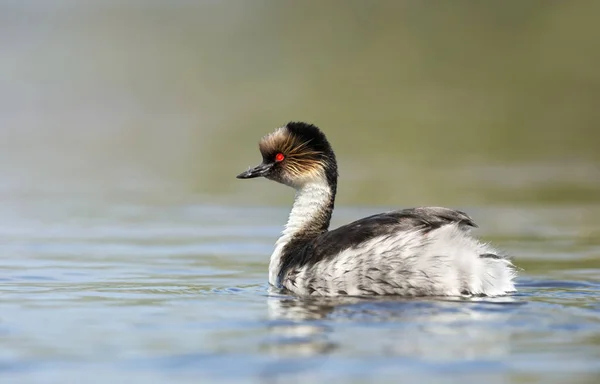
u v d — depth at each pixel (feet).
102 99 150.61
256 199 78.13
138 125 134.92
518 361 26.86
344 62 151.53
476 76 142.72
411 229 36.11
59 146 118.42
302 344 28.68
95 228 62.13
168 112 144.05
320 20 164.35
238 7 174.19
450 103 134.21
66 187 85.10
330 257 37.09
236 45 163.53
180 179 91.45
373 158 104.58
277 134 43.16
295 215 42.78
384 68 148.15
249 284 41.65
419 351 27.84
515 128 122.72
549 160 102.27
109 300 36.99
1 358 27.35
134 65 161.79
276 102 141.69
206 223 64.90
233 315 33.32
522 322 31.37
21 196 78.89
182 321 32.32
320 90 144.05
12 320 32.63
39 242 55.93
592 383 24.97
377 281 36.01
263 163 43.32
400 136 119.85
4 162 103.86
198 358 27.25
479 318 32.01
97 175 94.32
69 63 164.14
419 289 35.65
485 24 154.61
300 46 158.61
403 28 157.58
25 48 169.48
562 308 33.78
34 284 41.39
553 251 52.60
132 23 177.68
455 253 35.55
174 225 63.87
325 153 42.88
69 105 147.74
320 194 42.80
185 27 173.78
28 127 133.59
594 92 132.77
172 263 48.55
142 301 36.68
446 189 80.07
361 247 36.50
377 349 28.07
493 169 94.94
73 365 26.66
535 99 132.67
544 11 154.30
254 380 25.18
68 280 42.70
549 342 28.84
